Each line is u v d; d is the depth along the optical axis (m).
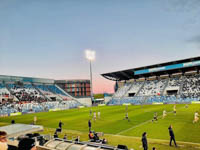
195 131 21.52
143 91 83.94
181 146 16.17
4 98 67.50
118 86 102.69
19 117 50.28
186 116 32.94
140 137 20.45
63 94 94.06
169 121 29.08
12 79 79.81
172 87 77.31
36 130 12.00
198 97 64.50
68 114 51.25
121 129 25.83
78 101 90.81
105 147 9.83
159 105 62.66
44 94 84.44
